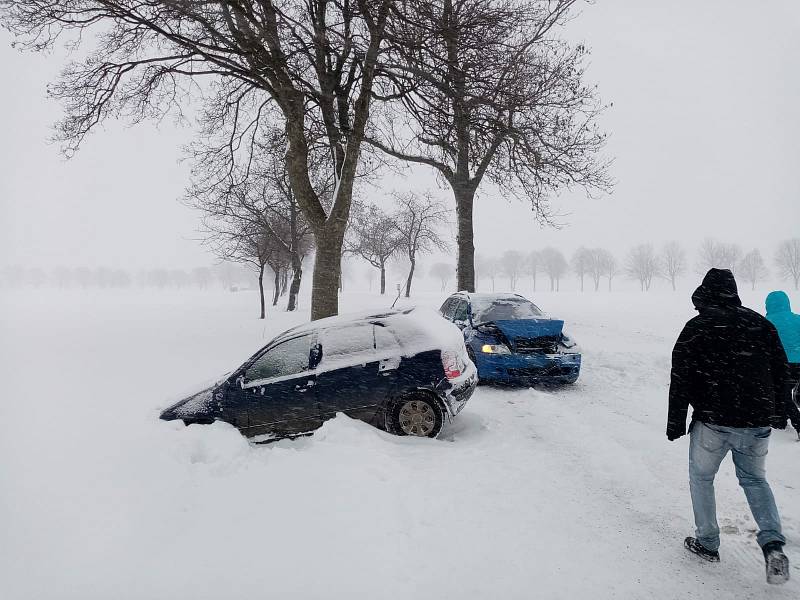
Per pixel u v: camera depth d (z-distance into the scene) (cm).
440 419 521
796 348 530
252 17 771
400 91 1042
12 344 1420
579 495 382
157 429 494
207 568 269
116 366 1020
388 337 549
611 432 541
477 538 313
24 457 415
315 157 1388
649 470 431
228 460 432
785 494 375
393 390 517
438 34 829
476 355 751
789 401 285
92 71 1026
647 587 268
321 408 516
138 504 339
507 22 953
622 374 851
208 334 1602
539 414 615
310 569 268
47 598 238
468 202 1617
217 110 1299
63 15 873
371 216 4109
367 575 265
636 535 323
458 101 935
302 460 427
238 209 2386
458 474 417
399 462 435
